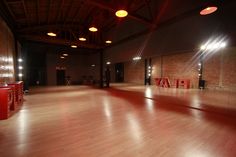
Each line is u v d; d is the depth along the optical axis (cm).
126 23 817
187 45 534
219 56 903
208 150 228
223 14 422
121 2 453
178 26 562
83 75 1684
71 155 213
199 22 489
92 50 1334
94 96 739
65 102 588
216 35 444
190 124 339
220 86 907
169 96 712
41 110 462
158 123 346
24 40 873
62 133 289
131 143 249
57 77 1520
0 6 443
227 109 464
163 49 637
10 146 238
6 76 532
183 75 1102
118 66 1808
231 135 281
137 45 795
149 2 616
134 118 383
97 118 383
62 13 680
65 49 1330
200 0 446
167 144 246
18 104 522
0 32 458
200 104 535
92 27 617
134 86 1243
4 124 338
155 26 626
